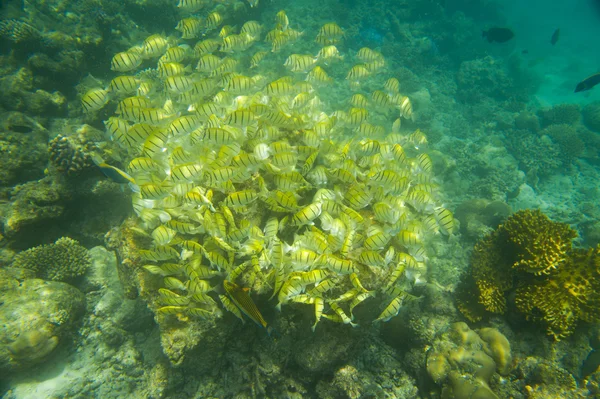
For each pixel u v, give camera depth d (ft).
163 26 14.20
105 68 11.91
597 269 5.79
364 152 6.44
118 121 6.22
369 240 4.99
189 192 5.18
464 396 5.43
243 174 5.47
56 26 11.44
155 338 7.42
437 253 8.77
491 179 12.91
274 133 6.24
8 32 10.04
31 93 10.02
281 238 5.58
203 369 6.18
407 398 5.99
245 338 5.89
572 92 22.88
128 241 6.11
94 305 7.70
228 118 5.74
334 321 5.12
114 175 6.15
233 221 5.19
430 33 21.65
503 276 6.34
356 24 20.74
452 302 6.75
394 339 6.50
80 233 8.42
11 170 8.59
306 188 5.80
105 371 7.14
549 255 5.86
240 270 4.86
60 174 8.04
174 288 5.34
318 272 4.53
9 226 7.73
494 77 18.94
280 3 20.54
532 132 16.57
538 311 5.80
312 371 5.62
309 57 7.90
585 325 5.86
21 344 6.47
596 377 5.50
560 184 14.43
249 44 9.03
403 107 7.73
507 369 5.70
